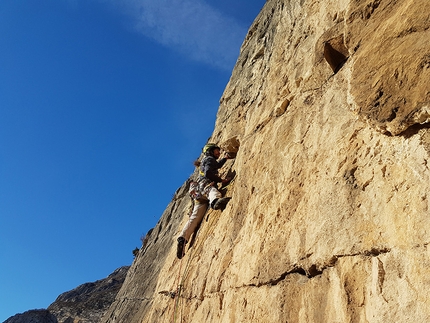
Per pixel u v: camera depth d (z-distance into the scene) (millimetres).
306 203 3100
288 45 5148
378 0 2883
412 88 2213
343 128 2990
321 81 3760
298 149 3623
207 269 4797
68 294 38500
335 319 2367
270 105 4902
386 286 2061
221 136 6988
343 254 2455
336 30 3596
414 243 1963
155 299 7070
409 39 2369
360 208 2457
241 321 3438
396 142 2328
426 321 1768
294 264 2965
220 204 5320
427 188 1989
